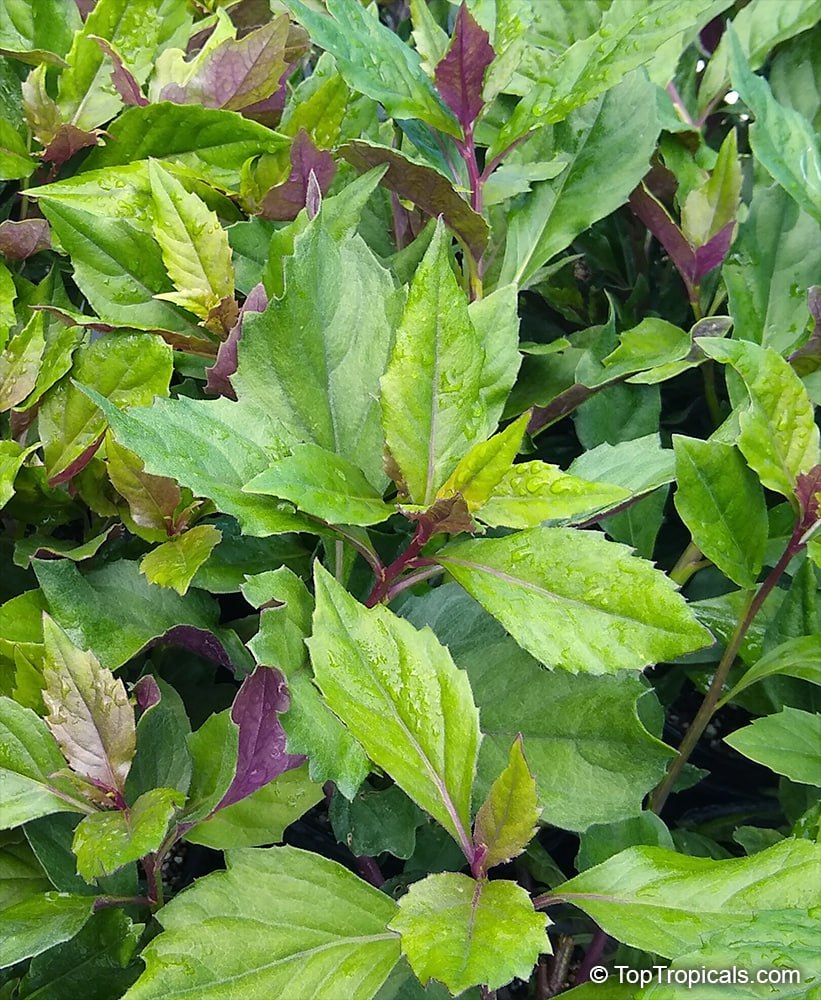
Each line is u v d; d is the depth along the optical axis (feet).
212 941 1.13
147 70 1.76
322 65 1.82
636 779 1.28
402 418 1.21
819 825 1.33
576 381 1.68
